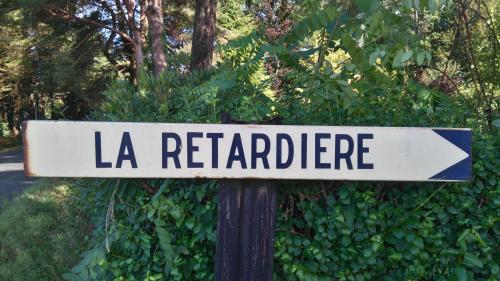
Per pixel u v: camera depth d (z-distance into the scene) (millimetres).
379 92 2486
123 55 23078
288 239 2137
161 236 2059
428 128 2006
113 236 2236
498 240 2148
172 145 1938
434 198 2164
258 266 1972
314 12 3082
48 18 20344
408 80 2633
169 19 19859
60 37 21594
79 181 2846
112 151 1928
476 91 2990
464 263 2090
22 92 31750
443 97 2709
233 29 16609
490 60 3348
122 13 21141
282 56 2984
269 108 2465
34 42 22531
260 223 1977
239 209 1977
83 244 4941
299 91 2633
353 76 2568
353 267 2123
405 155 1998
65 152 1916
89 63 21609
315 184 2160
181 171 1934
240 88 2719
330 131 1962
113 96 2646
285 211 2217
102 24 21016
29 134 1904
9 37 22812
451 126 2379
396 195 2160
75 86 20734
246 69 2775
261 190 1978
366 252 2084
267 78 2986
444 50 3430
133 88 2910
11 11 19641
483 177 2141
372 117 2271
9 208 6871
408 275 2121
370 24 2516
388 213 2123
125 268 2242
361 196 2119
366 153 1979
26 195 7133
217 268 1981
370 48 2543
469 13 3570
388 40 2562
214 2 8039
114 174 1928
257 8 11641
